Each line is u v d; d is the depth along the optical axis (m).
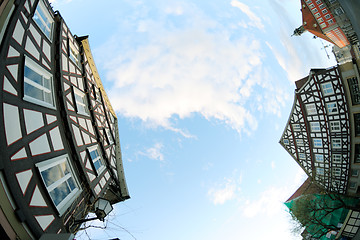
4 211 4.86
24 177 5.91
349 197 19.31
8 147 5.48
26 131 6.41
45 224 6.34
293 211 18.14
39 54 8.05
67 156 8.59
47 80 8.61
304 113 22.31
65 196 7.91
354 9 12.08
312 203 18.33
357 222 13.13
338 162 20.50
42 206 6.39
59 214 7.08
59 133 8.45
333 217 18.22
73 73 11.60
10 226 4.95
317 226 17.55
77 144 9.71
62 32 10.64
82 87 12.55
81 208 8.91
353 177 19.83
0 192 4.91
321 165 22.08
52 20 10.03
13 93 6.06
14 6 6.30
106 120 16.50
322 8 30.98
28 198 5.85
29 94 7.14
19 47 6.68
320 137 21.45
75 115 10.35
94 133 12.55
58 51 9.60
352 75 17.92
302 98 22.05
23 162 6.02
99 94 16.09
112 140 17.02
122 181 16.11
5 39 5.77
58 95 8.98
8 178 5.20
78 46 13.91
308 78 20.91
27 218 5.53
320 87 20.19
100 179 11.64
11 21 6.04
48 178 7.27
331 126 20.31
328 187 20.17
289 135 24.98
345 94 18.69
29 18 7.59
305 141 23.12
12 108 5.93
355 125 18.91
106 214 6.84
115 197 14.79
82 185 9.25
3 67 5.67
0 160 5.01
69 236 5.35
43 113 7.59
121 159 17.19
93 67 16.27
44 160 7.07
